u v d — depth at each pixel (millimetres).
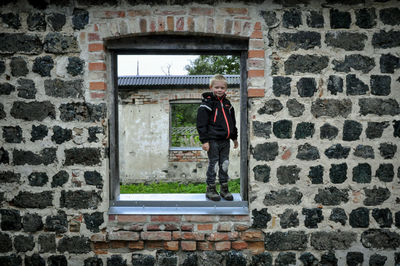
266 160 2318
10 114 2293
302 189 2320
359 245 2330
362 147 2305
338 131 2301
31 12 2266
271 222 2328
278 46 2283
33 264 2340
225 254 2367
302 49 2285
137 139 7543
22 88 2283
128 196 2662
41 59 2279
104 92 2312
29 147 2303
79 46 2283
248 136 2406
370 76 2291
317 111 2299
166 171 7551
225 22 2275
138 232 2355
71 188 2322
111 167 2428
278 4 2273
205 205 2434
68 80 2291
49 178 2314
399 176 2311
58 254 2342
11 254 2344
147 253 2375
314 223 2322
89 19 2273
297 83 2291
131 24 2271
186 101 7527
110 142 2422
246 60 2398
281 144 2311
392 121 2299
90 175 2322
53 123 2301
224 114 2506
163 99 7465
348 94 2291
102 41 2285
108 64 2398
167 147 7520
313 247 2334
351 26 2279
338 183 2314
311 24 2279
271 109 2303
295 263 2342
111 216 2355
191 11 2271
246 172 2439
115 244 2371
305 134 2305
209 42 2369
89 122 2309
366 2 2271
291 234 2330
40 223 2324
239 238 2359
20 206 2324
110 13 2271
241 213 2344
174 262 2375
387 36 2277
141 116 7520
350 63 2283
